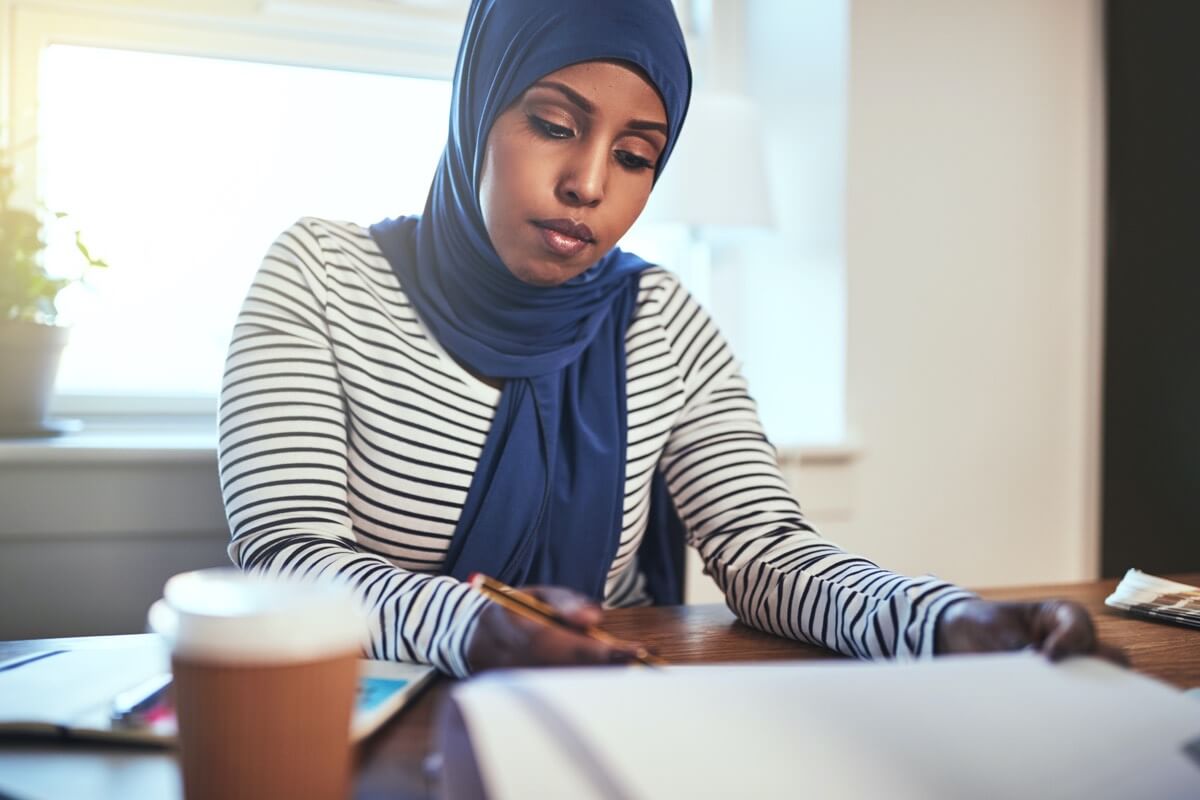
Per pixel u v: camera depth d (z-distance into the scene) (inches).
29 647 31.8
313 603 18.4
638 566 52.3
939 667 19.5
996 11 88.3
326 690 18.4
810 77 85.4
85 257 61.6
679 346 49.0
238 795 18.0
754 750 15.9
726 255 91.6
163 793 20.3
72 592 53.5
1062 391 92.1
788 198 87.9
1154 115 86.4
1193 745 18.4
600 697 16.5
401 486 42.5
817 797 15.4
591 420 45.6
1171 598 40.0
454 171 43.6
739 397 48.9
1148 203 87.0
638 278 49.3
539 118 40.2
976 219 88.1
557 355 44.9
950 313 87.4
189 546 54.9
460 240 43.8
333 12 75.1
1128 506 88.9
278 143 76.3
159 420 73.9
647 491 47.8
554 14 39.6
